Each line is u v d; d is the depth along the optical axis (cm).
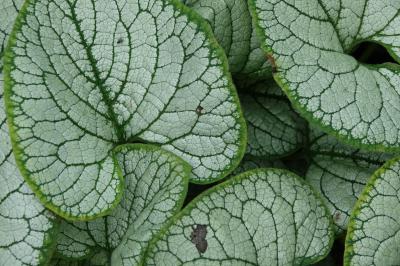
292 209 50
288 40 50
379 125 50
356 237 49
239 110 50
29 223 48
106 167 50
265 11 50
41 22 49
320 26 51
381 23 52
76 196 49
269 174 50
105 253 51
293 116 57
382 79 52
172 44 50
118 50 50
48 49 49
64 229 51
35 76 48
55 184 48
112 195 49
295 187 50
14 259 48
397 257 50
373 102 51
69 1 49
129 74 50
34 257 48
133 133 51
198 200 48
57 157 49
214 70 49
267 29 50
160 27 49
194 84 50
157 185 50
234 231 49
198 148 50
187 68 50
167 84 50
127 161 50
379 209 49
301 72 50
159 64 50
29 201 48
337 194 54
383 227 49
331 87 50
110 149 50
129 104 50
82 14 49
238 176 49
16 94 48
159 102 50
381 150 50
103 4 49
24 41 48
